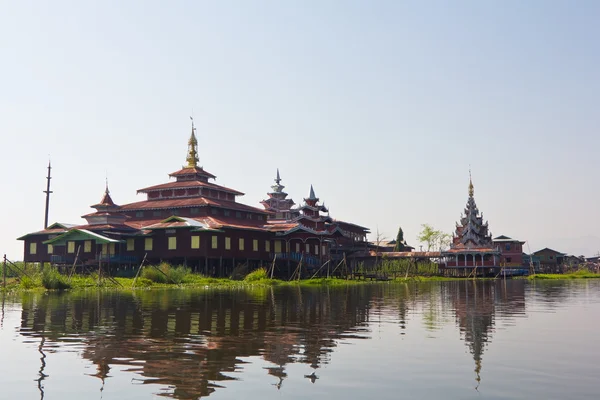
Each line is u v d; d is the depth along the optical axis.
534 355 17.03
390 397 12.38
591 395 12.45
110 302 37.38
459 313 30.38
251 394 12.63
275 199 128.00
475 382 13.63
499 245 142.62
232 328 23.19
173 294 46.72
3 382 13.87
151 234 78.81
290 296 44.47
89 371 14.97
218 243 77.62
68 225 85.81
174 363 15.86
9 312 30.48
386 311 31.31
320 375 14.38
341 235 109.56
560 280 101.69
